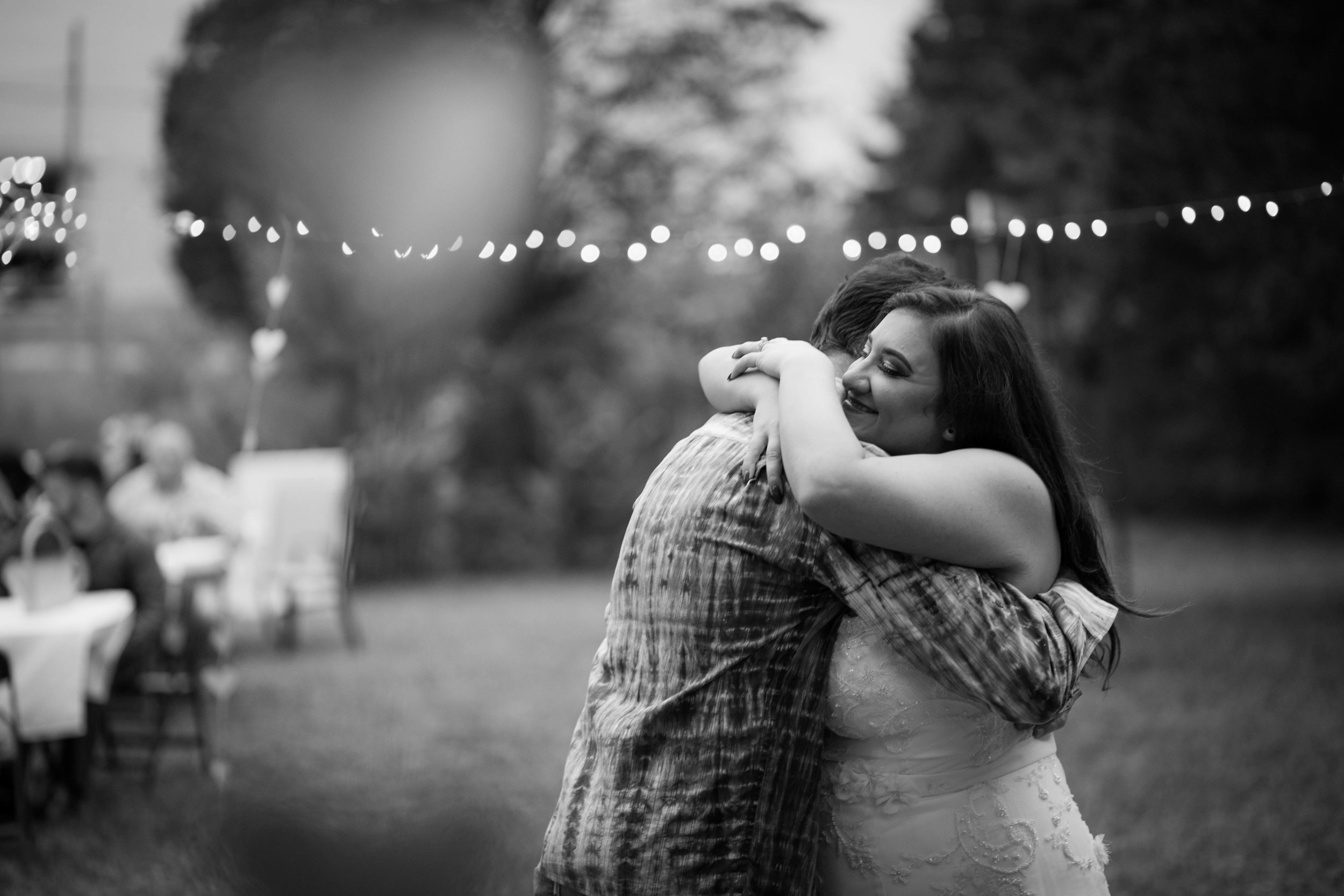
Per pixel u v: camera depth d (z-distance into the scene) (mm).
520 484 16391
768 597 1635
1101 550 1833
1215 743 5324
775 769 1623
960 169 15164
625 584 1752
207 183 13555
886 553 1628
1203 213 9617
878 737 1726
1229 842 4031
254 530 8711
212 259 14008
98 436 15938
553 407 16797
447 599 12547
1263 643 7781
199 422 15883
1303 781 4664
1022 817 1751
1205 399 16562
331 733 6090
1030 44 10539
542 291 15609
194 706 5539
